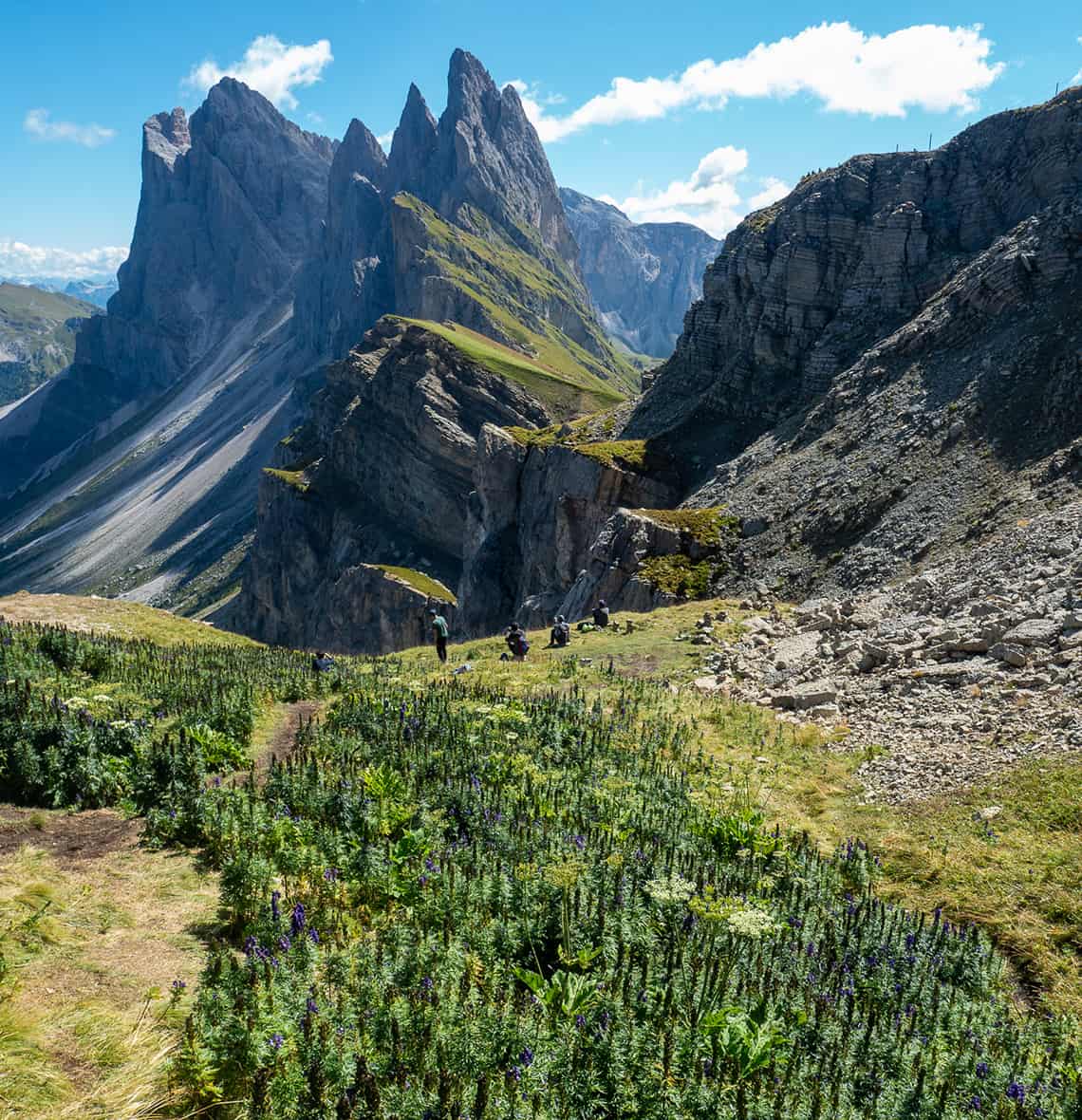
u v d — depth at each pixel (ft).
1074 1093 28.81
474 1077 24.68
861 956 37.83
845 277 238.89
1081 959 41.14
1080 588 81.25
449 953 30.63
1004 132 225.15
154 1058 24.54
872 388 191.52
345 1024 26.05
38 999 26.73
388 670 102.89
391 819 44.04
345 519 512.63
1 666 72.23
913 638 90.12
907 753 67.46
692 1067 26.43
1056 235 170.91
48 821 44.37
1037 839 50.75
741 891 42.27
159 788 46.85
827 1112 25.41
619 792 55.47
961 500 139.74
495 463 318.86
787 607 145.07
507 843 42.52
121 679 80.69
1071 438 134.92
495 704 76.69
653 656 111.86
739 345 265.13
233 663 93.91
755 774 67.82
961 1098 28.04
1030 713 64.90
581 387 505.25
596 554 191.11
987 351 168.55
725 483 211.41
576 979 29.35
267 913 32.71
